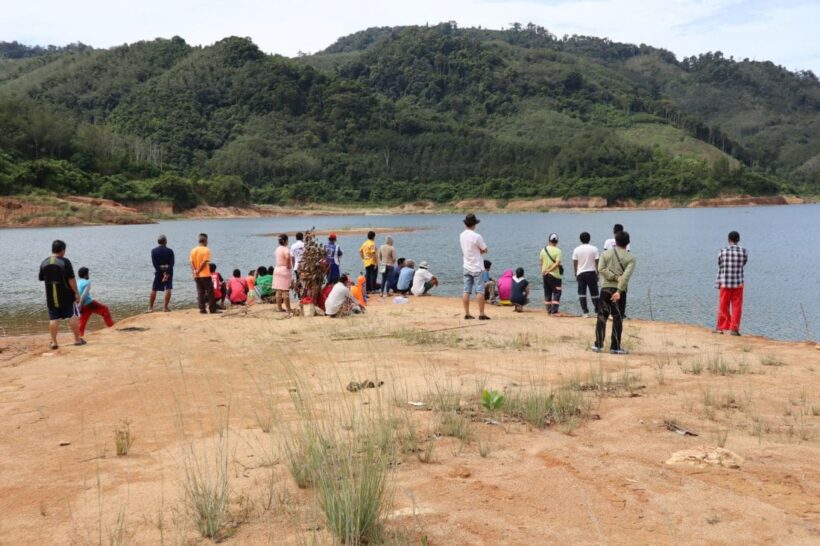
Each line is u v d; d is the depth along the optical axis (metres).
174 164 178.25
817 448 5.57
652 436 5.90
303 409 6.60
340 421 6.12
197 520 4.12
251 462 5.27
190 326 14.14
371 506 3.96
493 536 3.88
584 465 5.11
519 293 16.78
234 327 13.80
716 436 5.92
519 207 162.75
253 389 8.01
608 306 10.69
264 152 188.00
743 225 82.00
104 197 118.62
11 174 106.75
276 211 149.12
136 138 164.50
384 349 10.80
